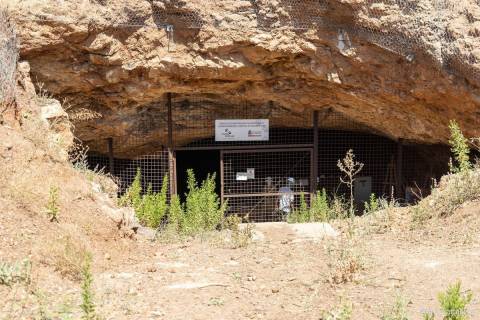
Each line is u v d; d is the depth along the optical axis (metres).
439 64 10.30
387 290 5.36
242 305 5.02
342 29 10.90
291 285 5.54
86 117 11.71
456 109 10.70
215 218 9.44
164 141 12.81
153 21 10.87
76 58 10.90
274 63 11.41
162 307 4.89
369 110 11.84
